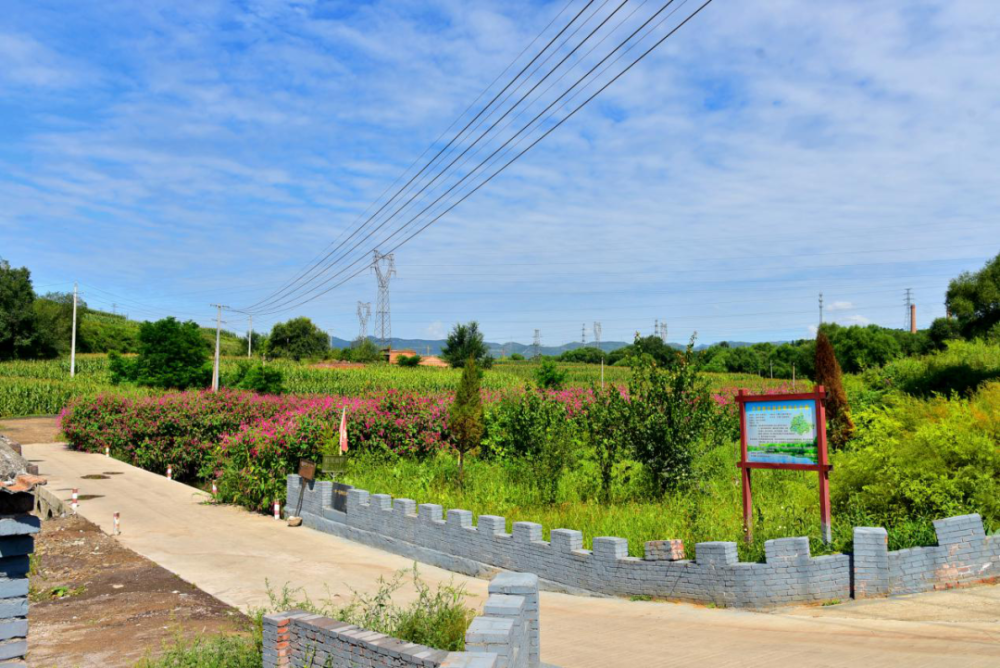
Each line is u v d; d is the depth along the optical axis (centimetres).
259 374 5069
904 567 1005
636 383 1750
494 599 652
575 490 1766
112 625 1053
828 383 1772
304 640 712
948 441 1195
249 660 791
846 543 1060
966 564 1036
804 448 1111
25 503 608
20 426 4347
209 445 3366
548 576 1254
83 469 3061
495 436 2328
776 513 1278
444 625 796
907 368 2862
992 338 3556
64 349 8550
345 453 2183
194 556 1598
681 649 834
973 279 4603
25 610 603
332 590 1270
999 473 1159
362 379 6309
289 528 1978
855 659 748
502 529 1379
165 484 2745
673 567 1088
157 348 5603
